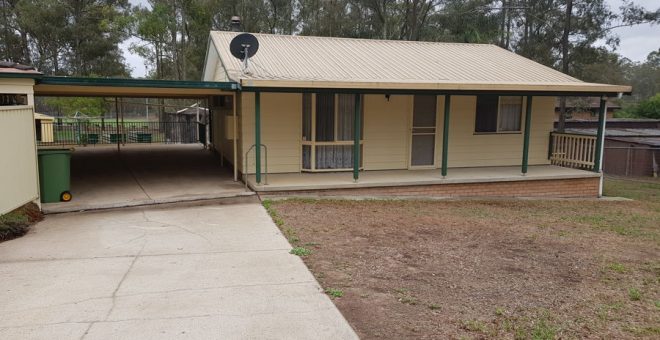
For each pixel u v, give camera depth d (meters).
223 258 5.60
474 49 15.12
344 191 10.16
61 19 40.41
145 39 30.20
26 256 5.62
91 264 5.35
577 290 4.93
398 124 12.02
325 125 11.38
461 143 12.65
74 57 42.97
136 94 11.77
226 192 9.37
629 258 6.23
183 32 30.53
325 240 6.45
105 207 8.23
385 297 4.53
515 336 3.82
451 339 3.73
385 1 32.53
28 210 7.36
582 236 7.47
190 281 4.84
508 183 11.52
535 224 8.33
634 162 20.81
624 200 12.37
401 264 5.54
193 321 3.93
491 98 12.73
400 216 8.33
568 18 24.73
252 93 10.61
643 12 23.23
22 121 7.26
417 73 11.62
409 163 12.18
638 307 4.51
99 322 3.88
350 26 33.19
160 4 29.52
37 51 44.31
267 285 4.75
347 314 4.13
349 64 11.85
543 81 11.89
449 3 31.44
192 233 6.70
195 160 14.12
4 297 4.39
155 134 25.44
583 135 12.63
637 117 41.00
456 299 4.55
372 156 11.92
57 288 4.62
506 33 30.20
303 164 11.40
